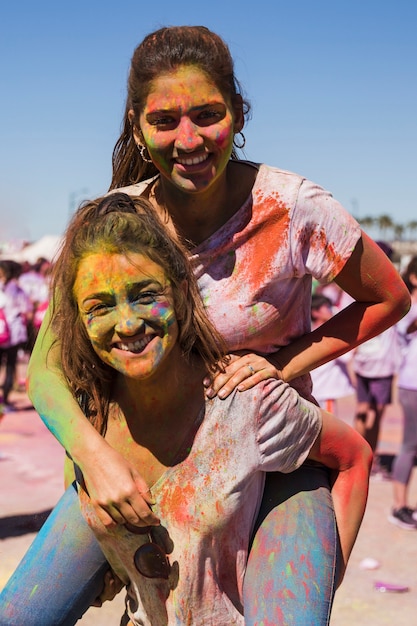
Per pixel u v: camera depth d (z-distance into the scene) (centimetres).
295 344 241
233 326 225
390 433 973
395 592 493
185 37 216
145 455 211
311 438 222
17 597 229
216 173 219
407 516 621
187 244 228
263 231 226
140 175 260
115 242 193
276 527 217
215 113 218
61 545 231
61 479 745
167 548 210
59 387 216
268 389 211
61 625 233
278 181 229
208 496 207
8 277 1171
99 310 196
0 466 795
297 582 207
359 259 235
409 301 245
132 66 224
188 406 210
